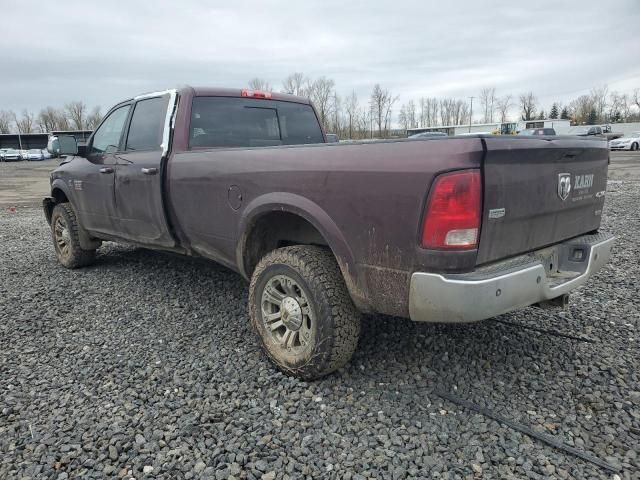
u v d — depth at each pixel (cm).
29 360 352
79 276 563
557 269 320
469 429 262
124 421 273
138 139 469
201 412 280
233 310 440
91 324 418
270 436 258
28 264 632
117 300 475
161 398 297
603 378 311
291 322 313
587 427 261
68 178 571
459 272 243
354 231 275
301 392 300
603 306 433
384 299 269
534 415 272
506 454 242
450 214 237
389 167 257
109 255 657
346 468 235
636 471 229
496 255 260
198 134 434
